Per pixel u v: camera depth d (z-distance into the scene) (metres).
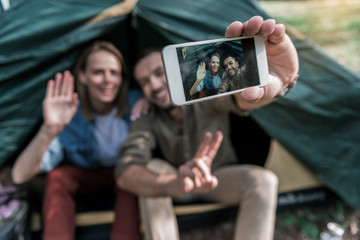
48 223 1.30
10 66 1.38
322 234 1.59
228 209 1.52
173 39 1.55
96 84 1.39
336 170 1.62
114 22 1.49
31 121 1.47
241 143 1.86
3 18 1.37
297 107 1.58
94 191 1.57
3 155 1.44
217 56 0.75
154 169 1.30
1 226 1.23
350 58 3.64
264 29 0.74
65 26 1.42
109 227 1.49
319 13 5.16
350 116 1.58
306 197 1.69
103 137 1.50
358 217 1.69
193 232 1.64
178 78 0.70
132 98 1.60
